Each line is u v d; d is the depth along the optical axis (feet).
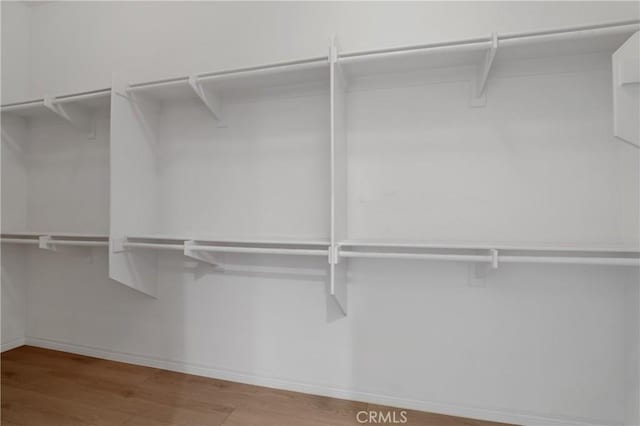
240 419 4.97
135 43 6.89
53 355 7.25
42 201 7.68
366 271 5.45
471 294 5.02
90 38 7.30
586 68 4.63
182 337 6.47
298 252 4.83
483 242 4.87
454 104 5.11
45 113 7.36
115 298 7.00
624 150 4.50
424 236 5.24
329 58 4.72
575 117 4.67
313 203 5.74
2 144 7.39
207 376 6.28
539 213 4.80
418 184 5.26
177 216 6.50
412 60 4.83
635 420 4.26
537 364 4.79
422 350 5.23
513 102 4.88
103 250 7.16
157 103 6.57
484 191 5.00
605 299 4.56
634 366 4.31
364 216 5.49
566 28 3.97
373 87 5.42
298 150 5.82
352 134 5.53
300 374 5.78
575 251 4.29
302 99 5.79
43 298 7.67
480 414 4.99
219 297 6.22
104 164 7.19
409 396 5.28
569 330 4.68
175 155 6.53
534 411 4.80
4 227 7.43
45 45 7.74
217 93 6.09
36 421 4.95
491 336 4.96
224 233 6.22
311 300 5.72
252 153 6.07
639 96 3.47
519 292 4.85
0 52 7.38
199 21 6.45
